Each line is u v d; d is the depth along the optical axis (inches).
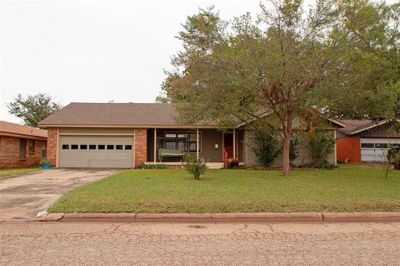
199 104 544.7
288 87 510.9
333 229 263.1
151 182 477.4
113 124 842.8
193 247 212.2
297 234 247.1
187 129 922.7
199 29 550.3
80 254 197.2
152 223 279.7
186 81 542.9
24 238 231.9
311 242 225.5
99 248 209.3
